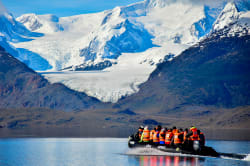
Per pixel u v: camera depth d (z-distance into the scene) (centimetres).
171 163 8788
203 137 9600
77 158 10238
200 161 9056
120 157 10356
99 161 9525
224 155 9756
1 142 16162
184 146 9706
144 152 10669
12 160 9812
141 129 11381
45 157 10456
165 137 10138
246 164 8644
